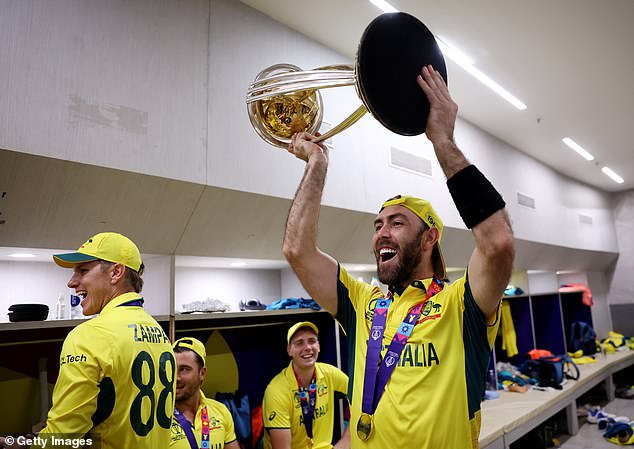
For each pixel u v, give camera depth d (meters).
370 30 0.95
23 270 2.36
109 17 2.09
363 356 1.19
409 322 1.13
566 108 4.55
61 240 2.05
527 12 3.02
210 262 2.95
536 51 3.49
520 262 5.63
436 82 1.03
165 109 2.23
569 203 6.91
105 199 2.06
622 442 4.42
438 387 1.02
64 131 1.87
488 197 0.98
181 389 2.17
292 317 3.53
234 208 2.52
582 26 3.18
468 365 1.06
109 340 1.42
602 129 5.12
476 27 3.18
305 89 1.16
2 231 1.88
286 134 1.42
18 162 1.75
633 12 3.02
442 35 3.27
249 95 1.27
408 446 0.99
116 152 2.02
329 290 1.33
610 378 6.16
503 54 3.53
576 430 4.81
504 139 5.39
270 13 2.92
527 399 4.20
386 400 1.06
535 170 6.09
